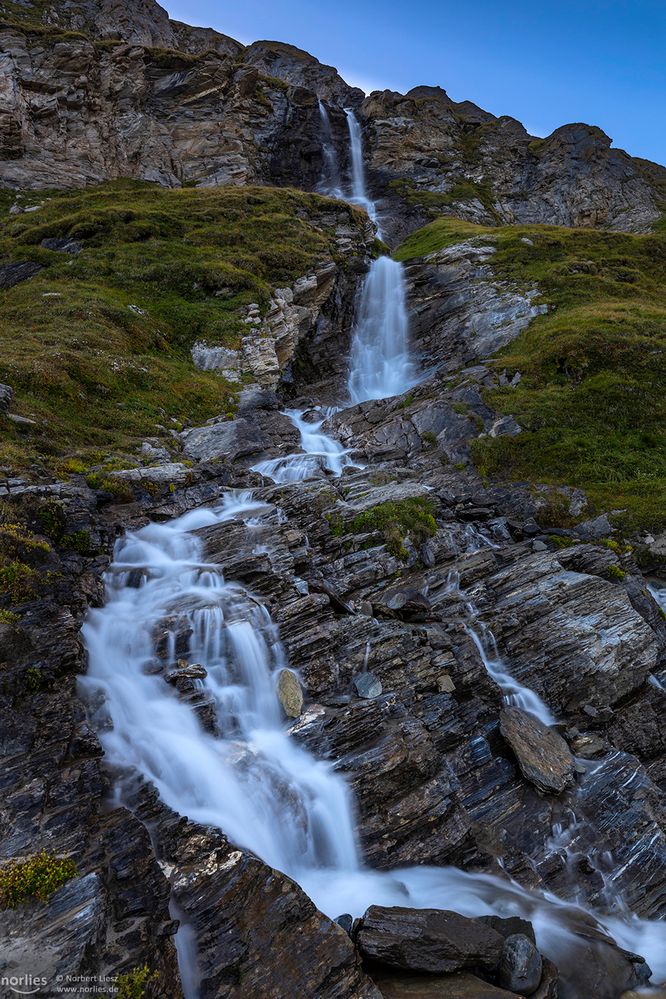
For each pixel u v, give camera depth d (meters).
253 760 8.77
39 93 48.53
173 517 14.71
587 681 12.27
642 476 18.81
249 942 6.29
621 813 10.02
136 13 72.94
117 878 6.26
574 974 7.40
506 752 10.58
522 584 13.79
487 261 37.84
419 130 70.12
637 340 24.67
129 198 43.12
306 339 33.22
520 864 9.12
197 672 9.64
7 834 6.33
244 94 58.97
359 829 8.61
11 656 8.21
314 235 39.56
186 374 24.89
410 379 31.22
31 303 26.72
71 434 17.80
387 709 9.97
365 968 6.83
